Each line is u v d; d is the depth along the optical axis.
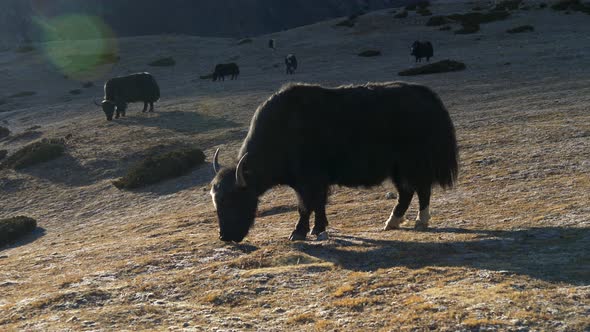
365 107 9.67
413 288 6.56
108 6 196.38
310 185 9.76
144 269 8.85
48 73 64.25
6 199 22.97
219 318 6.29
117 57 67.69
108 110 34.34
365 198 14.48
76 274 9.18
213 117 31.92
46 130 35.16
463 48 48.47
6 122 42.34
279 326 5.93
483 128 20.92
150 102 36.19
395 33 59.81
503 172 14.33
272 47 61.06
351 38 60.72
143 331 6.02
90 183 23.45
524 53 40.72
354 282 6.98
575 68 32.59
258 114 9.99
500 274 6.69
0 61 73.31
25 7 192.12
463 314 5.59
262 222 13.17
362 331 5.55
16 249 16.16
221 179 9.55
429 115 9.81
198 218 14.84
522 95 26.78
